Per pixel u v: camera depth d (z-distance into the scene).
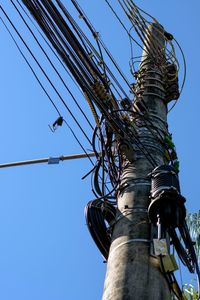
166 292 5.59
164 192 6.22
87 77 7.41
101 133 7.80
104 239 7.14
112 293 5.46
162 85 9.58
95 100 7.36
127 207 6.59
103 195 7.48
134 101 8.71
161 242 5.89
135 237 6.11
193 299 8.16
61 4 7.16
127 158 7.38
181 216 6.28
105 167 7.77
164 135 8.17
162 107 9.00
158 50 10.17
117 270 5.71
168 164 7.36
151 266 5.74
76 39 7.25
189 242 6.47
